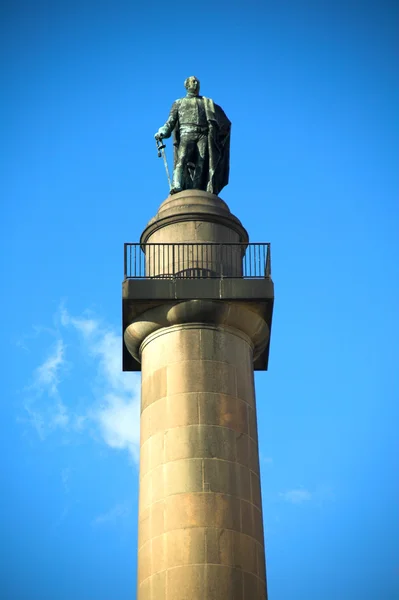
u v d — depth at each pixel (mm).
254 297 44875
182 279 45031
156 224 47438
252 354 46156
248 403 44312
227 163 50375
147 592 40938
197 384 43906
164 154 49844
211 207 47531
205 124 50000
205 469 42281
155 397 44188
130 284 44844
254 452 43562
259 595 40844
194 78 51156
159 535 41531
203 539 41031
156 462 42938
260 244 46156
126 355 47656
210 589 40219
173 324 45125
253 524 41938
